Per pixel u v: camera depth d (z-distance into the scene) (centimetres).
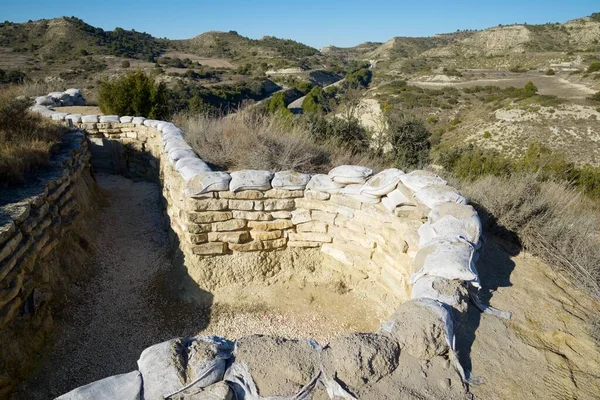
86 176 730
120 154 933
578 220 447
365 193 417
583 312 295
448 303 252
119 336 421
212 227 452
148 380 186
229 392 183
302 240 469
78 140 725
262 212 453
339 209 443
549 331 268
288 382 190
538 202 439
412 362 211
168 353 197
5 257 356
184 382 185
